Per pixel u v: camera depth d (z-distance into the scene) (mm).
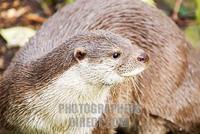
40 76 7344
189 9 11016
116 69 7156
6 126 7855
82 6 8531
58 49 7285
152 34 8359
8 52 9961
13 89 7598
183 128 8836
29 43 8281
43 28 8453
